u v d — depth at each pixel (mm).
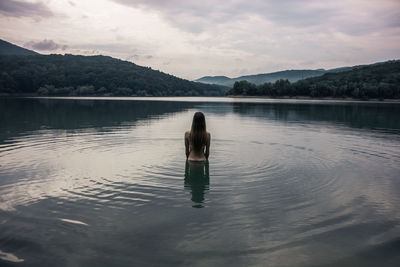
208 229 3445
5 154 7359
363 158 7234
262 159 6984
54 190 4730
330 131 12539
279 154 7578
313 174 5754
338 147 8680
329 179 5434
